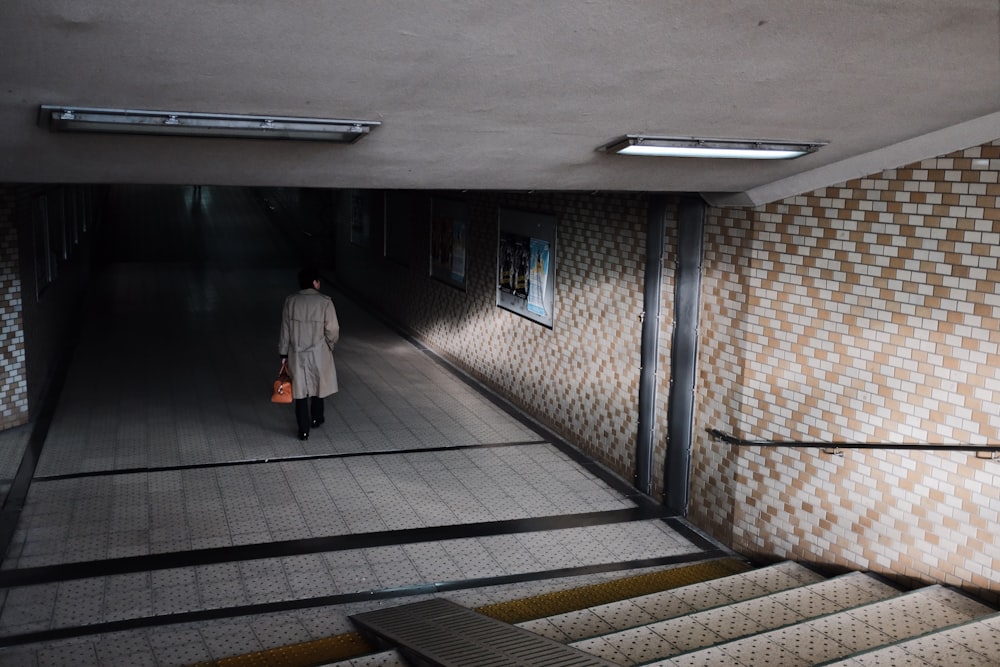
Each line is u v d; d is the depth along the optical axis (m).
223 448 9.02
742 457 6.66
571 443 9.37
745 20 3.08
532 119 4.12
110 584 5.99
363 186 5.31
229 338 14.20
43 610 5.59
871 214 5.44
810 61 3.51
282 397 9.13
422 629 5.03
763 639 4.55
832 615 4.80
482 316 11.73
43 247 11.45
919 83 3.86
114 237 24.89
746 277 6.49
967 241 4.89
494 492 7.95
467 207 12.08
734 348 6.68
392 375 12.25
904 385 5.34
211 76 3.32
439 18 2.93
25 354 9.74
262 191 31.59
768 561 6.48
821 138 4.76
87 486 7.86
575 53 3.30
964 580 5.06
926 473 5.25
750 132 4.55
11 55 2.97
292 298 9.19
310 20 2.89
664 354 7.58
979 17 3.12
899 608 4.88
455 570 6.36
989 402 4.87
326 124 3.93
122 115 3.63
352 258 18.95
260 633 5.36
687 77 3.63
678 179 5.59
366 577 6.21
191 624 5.45
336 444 9.23
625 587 6.11
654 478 7.86
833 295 5.76
